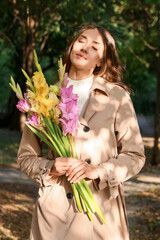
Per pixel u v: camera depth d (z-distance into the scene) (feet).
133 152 6.92
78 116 6.77
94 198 6.73
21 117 69.10
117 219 6.93
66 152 6.72
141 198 27.84
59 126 6.95
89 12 27.63
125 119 7.00
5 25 31.37
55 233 6.75
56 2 24.29
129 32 32.01
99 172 6.53
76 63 7.16
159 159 46.16
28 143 7.32
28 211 23.26
